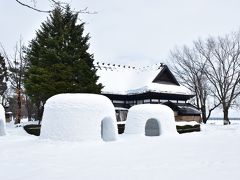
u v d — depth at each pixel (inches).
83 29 1081.4
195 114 1428.4
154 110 809.5
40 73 987.3
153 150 439.2
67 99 625.0
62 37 1016.9
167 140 600.1
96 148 502.6
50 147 536.1
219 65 1664.6
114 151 450.9
